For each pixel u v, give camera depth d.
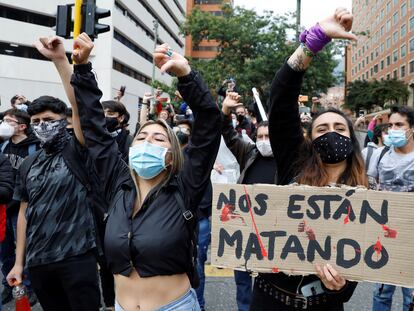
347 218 2.07
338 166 2.46
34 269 2.95
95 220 2.84
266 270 2.12
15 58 29.23
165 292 2.14
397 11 73.31
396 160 4.06
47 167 3.00
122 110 4.71
